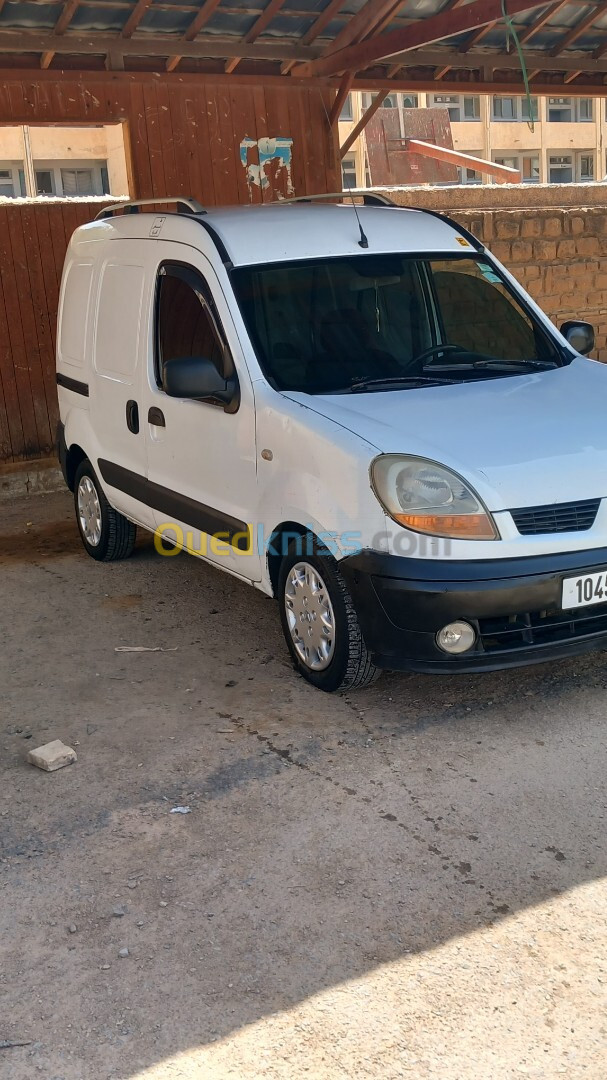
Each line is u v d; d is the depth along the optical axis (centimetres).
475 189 1071
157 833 359
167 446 536
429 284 521
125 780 396
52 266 866
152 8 768
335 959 293
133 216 599
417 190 1044
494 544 387
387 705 444
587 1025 265
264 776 392
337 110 921
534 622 402
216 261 493
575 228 1063
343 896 320
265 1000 279
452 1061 256
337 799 374
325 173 946
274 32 853
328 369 473
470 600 386
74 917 317
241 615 570
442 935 301
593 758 391
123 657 518
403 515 390
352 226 534
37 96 804
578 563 393
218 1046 264
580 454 408
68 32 782
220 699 461
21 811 379
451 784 379
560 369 504
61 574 664
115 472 608
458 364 496
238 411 468
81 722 448
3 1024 275
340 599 423
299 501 429
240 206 565
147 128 853
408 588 389
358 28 848
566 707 431
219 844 351
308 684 469
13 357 866
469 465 395
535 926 303
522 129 5053
